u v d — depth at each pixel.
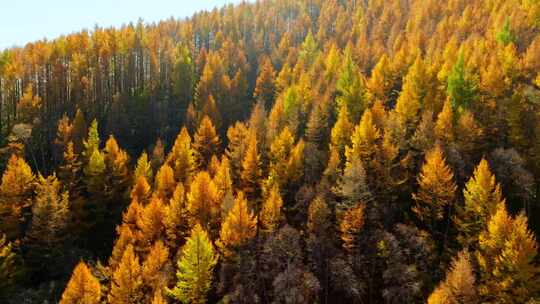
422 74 64.94
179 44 116.81
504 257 33.75
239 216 43.38
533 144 49.81
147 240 47.91
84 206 62.22
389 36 113.88
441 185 41.78
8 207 51.53
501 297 33.69
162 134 88.44
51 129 84.44
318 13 166.00
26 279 49.78
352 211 41.41
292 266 40.09
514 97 52.62
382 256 40.53
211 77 98.38
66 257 51.62
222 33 141.25
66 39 106.31
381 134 55.97
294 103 73.94
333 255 42.12
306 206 47.69
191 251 40.09
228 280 43.12
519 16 90.56
